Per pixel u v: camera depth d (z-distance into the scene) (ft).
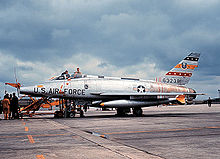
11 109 52.95
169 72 70.49
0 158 13.39
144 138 20.65
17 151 15.34
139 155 13.88
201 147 16.52
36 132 25.58
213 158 13.32
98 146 16.81
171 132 24.56
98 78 59.31
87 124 35.09
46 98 55.06
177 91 68.74
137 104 56.90
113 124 34.53
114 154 14.11
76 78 56.75
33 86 52.49
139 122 37.68
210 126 30.07
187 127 29.17
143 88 62.44
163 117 51.08
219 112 73.05
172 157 13.52
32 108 55.21
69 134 23.53
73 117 55.72
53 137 21.49
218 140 19.44
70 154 14.17
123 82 61.11
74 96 55.52
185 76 72.59
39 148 16.24
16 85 51.80
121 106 55.93
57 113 55.21
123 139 20.13
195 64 74.49
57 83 54.34
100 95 57.77
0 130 28.19
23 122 40.93
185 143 18.10
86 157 13.37
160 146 16.89
